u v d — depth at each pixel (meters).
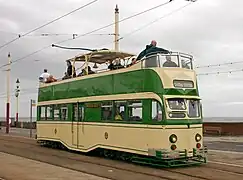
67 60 24.77
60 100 24.73
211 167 16.80
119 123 19.00
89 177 13.96
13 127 65.31
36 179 13.58
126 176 14.61
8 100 48.81
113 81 19.67
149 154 17.02
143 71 17.69
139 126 17.69
